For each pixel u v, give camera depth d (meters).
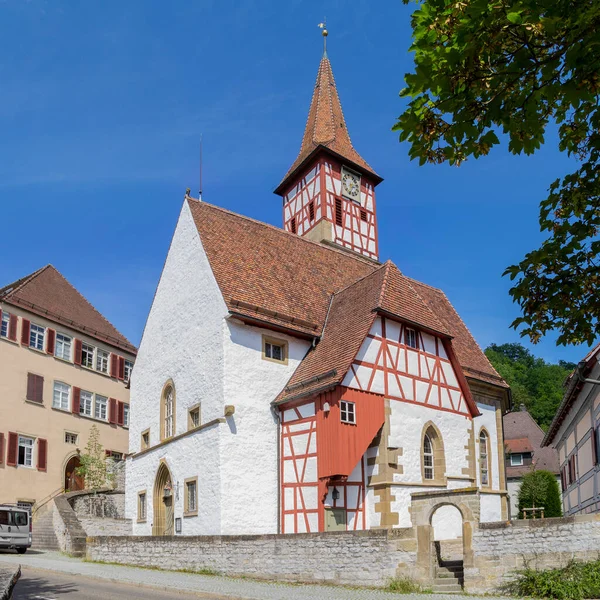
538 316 9.72
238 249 28.52
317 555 18.03
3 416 36.03
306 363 25.78
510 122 8.21
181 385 27.03
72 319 42.44
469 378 30.09
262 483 24.09
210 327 25.70
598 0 7.04
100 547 24.00
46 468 38.09
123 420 45.16
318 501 22.55
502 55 8.10
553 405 76.88
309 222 43.19
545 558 15.34
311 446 23.39
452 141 8.51
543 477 47.00
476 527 16.19
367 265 34.59
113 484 37.22
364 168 44.28
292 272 29.58
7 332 37.25
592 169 9.09
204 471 24.39
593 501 26.00
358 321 24.81
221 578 19.28
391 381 24.45
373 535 17.16
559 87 7.95
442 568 17.62
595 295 9.45
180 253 28.84
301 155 45.94
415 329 26.03
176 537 21.44
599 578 14.30
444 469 25.14
